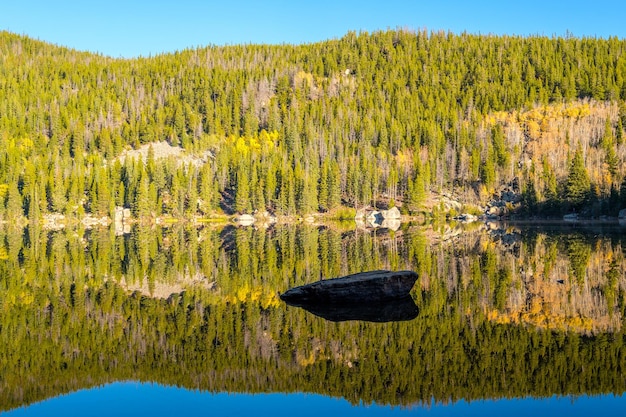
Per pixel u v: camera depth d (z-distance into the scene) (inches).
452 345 733.3
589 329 784.3
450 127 7229.3
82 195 5128.0
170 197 5398.6
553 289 1093.8
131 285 1286.9
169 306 1038.4
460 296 1049.5
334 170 5442.9
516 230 3257.9
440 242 2353.6
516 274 1304.1
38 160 5708.7
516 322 837.8
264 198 5433.1
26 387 625.6
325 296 1026.7
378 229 3663.9
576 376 606.9
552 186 4963.1
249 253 2020.2
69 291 1206.3
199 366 689.0
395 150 6776.6
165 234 3353.8
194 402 576.7
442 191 5876.0
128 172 5487.2
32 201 4628.4
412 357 691.4
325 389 601.3
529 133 7076.8
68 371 679.7
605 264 1456.7
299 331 832.3
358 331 820.6
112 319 938.7
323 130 6948.8
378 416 524.4
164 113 7721.5
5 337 829.8
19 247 2381.9
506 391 574.9
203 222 5034.5
